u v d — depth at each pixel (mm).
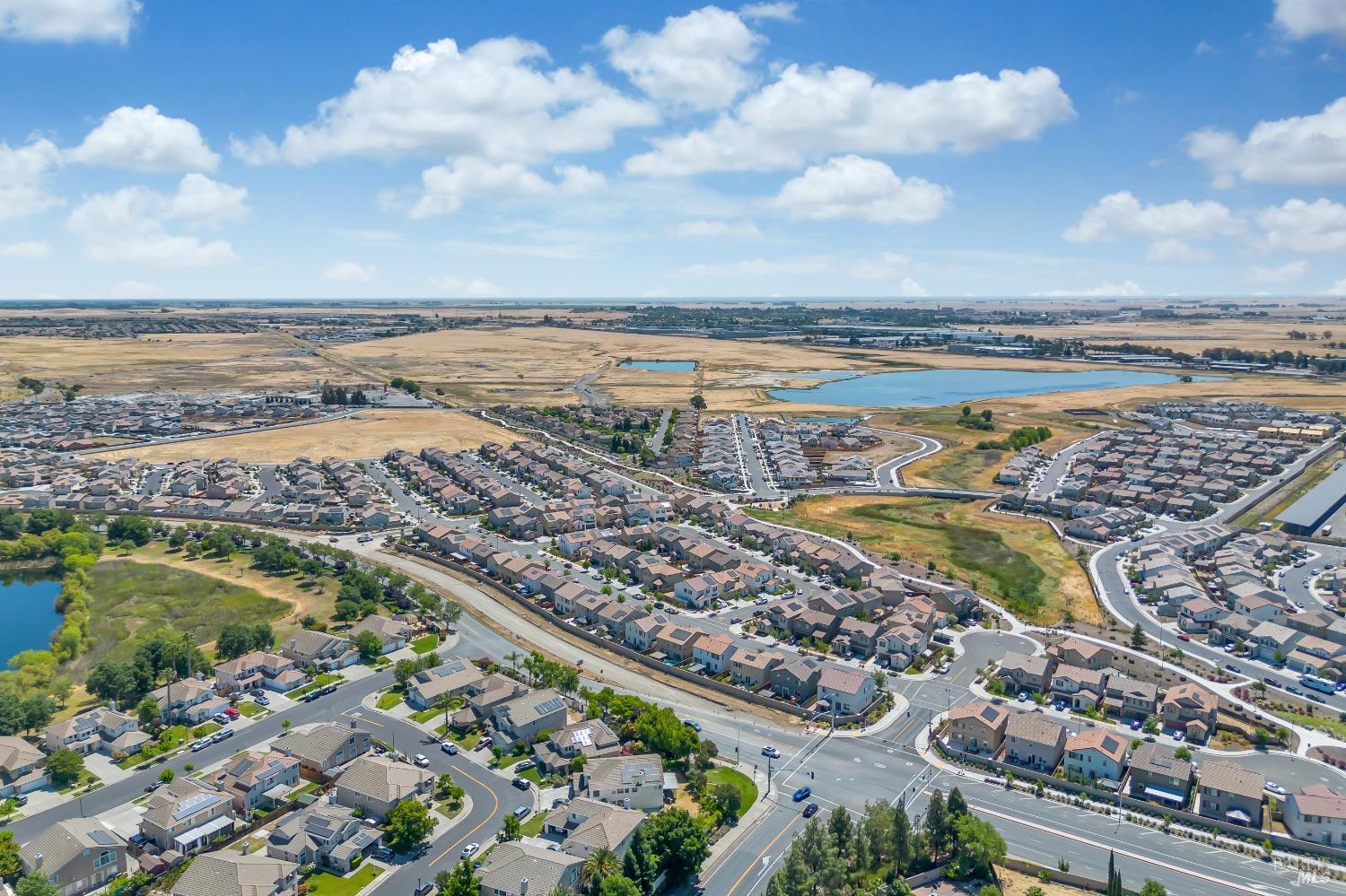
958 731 149750
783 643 191875
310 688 167500
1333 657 174875
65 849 112812
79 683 168375
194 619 198500
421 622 198750
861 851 115500
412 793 129375
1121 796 133250
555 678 164000
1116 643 189500
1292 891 113688
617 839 116000
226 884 107938
